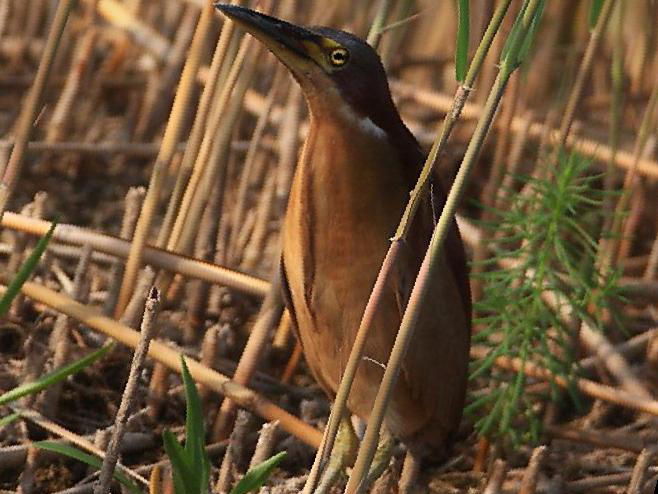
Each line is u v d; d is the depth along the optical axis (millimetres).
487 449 8320
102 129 12039
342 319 7406
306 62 7023
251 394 7934
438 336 7504
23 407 7980
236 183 11234
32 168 11367
